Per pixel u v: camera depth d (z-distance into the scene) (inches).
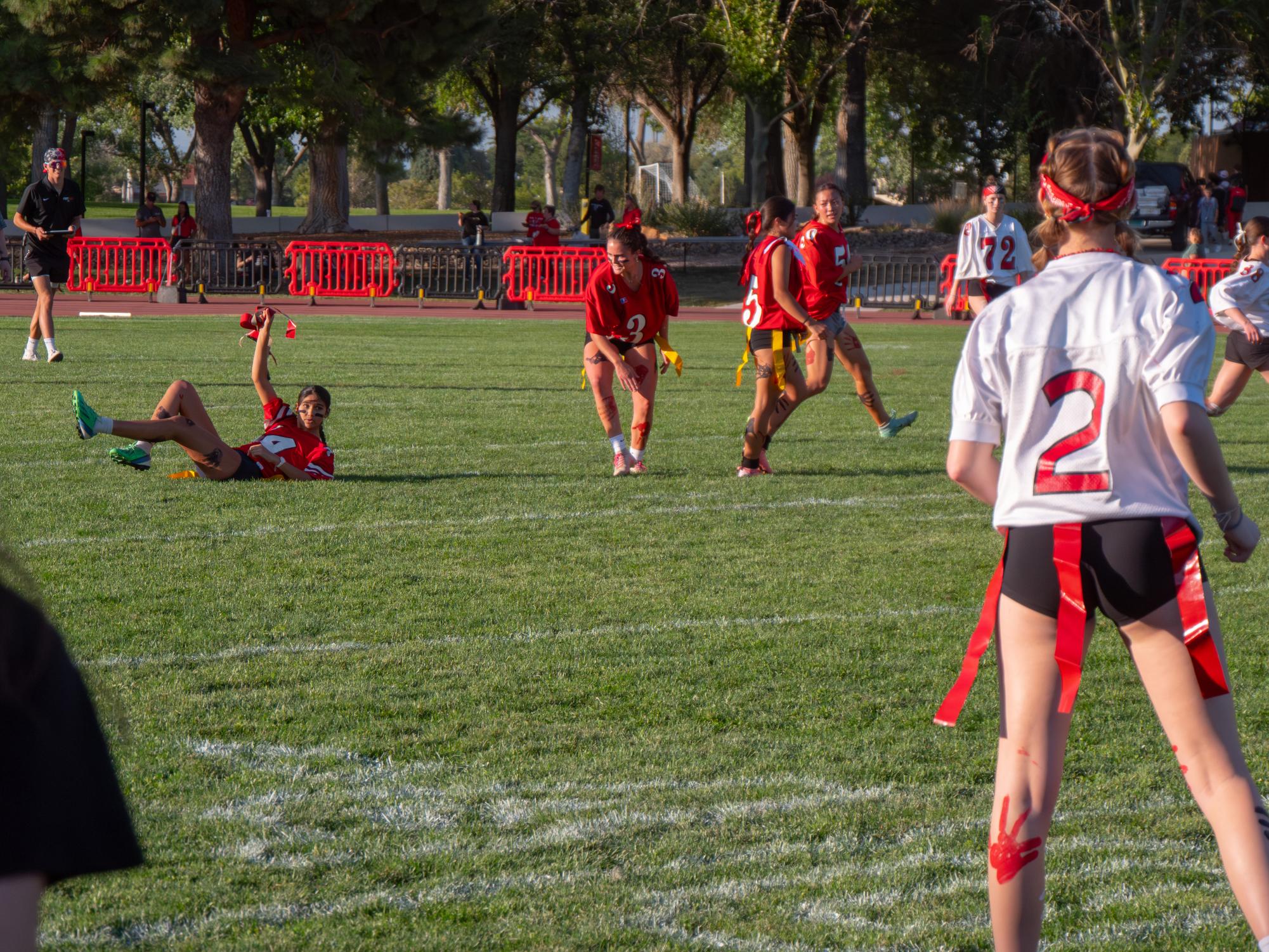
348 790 393.1
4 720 113.3
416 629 560.1
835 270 1042.7
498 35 4350.4
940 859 352.2
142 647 526.0
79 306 2652.6
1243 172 5438.0
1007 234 1248.2
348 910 320.2
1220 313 1095.6
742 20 4237.2
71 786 116.3
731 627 569.3
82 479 876.0
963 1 4877.0
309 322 2375.7
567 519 786.2
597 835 365.1
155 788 390.3
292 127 5024.6
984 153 4968.0
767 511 816.9
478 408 1270.9
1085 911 326.3
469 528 759.7
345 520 774.5
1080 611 267.9
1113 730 449.1
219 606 588.4
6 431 1062.4
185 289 2847.0
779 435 1141.7
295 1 3189.0
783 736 442.6
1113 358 272.4
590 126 5319.9
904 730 449.4
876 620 582.6
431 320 2466.8
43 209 1499.8
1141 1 4224.9
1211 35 4498.0
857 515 808.9
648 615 586.9
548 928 312.5
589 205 4202.8
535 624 569.9
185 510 790.5
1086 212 284.4
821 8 4426.7
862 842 363.6
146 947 300.2
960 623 577.6
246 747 424.8
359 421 1181.1
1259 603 616.7
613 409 936.3
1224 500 276.5
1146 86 4264.3
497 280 3107.8
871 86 5949.8
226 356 1681.8
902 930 313.6
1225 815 260.4
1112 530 268.8
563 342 2028.8
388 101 3516.2
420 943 304.2
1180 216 4087.1
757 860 351.3
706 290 3491.6
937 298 2918.3
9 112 3196.4
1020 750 270.4
